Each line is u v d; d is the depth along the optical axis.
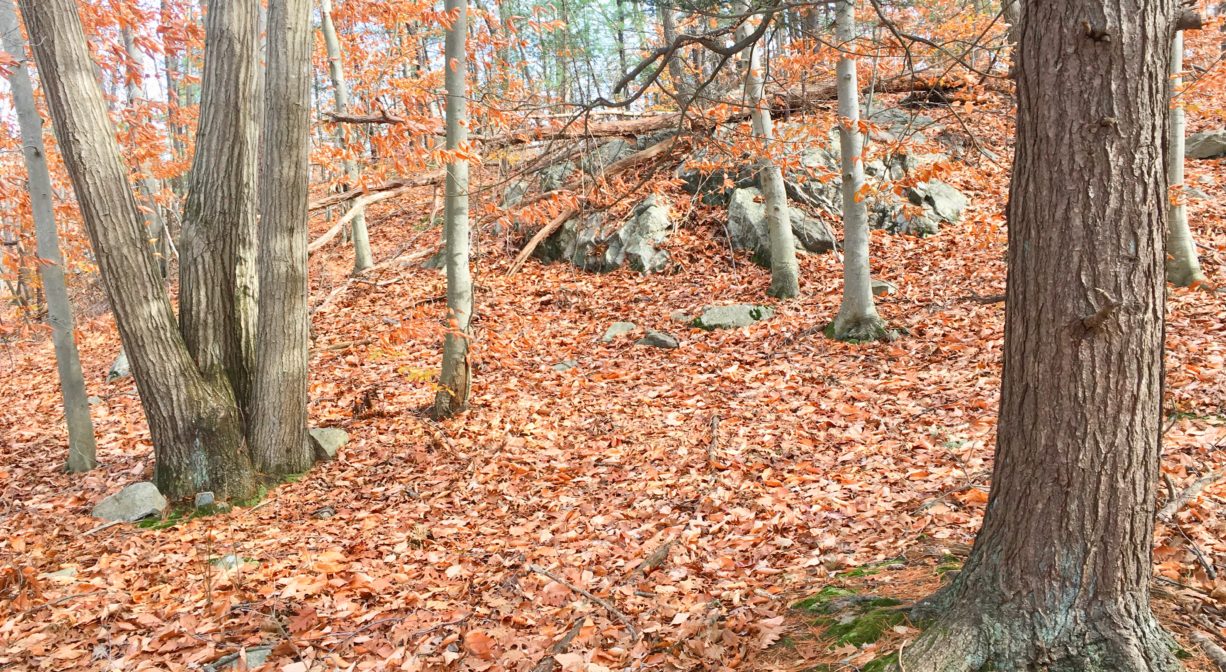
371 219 18.11
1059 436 2.54
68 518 6.63
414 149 6.55
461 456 7.24
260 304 6.97
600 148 14.48
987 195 11.99
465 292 8.12
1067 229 2.45
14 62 6.74
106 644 4.49
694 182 13.22
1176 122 8.39
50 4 5.83
